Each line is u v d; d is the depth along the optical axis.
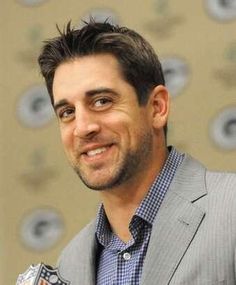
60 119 2.37
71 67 2.34
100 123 2.28
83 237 2.66
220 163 4.49
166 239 2.24
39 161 4.89
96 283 2.48
